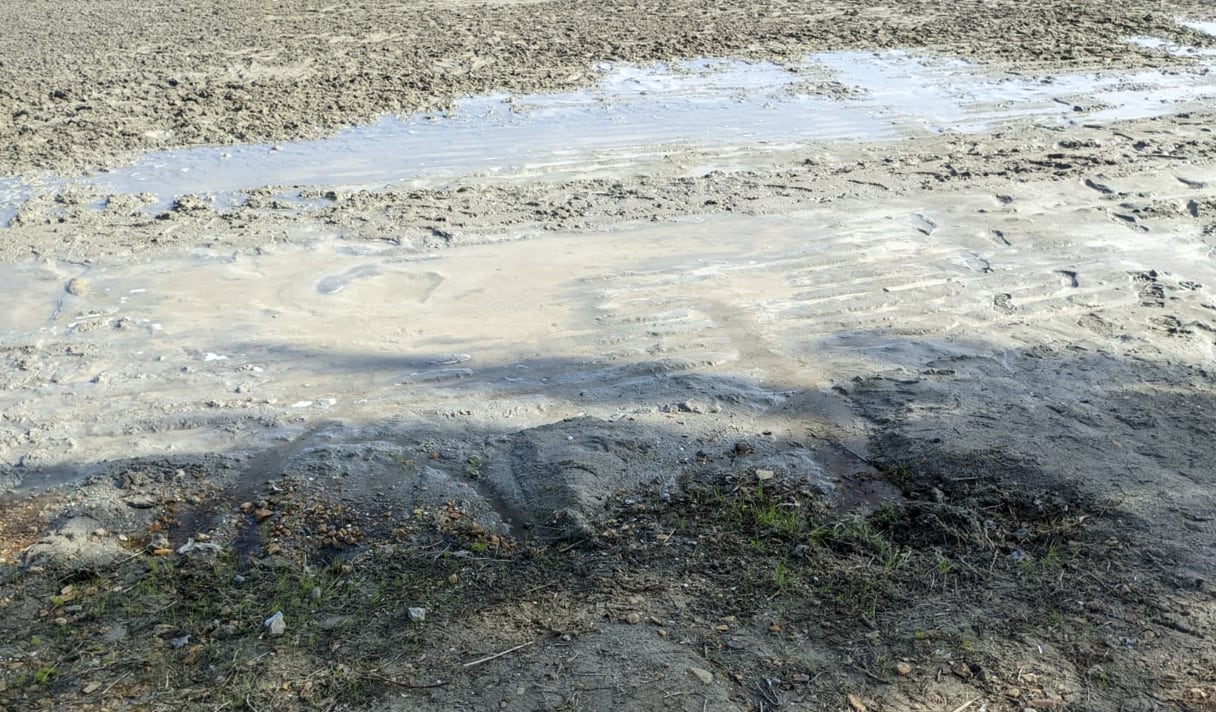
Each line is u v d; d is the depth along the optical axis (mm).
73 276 8047
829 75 13781
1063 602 4613
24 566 4934
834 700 4098
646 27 16531
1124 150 10812
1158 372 6535
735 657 4324
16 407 6305
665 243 8617
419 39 15672
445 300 7695
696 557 4953
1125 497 5250
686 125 11727
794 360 6832
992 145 11016
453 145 11070
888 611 4598
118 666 4309
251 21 17062
